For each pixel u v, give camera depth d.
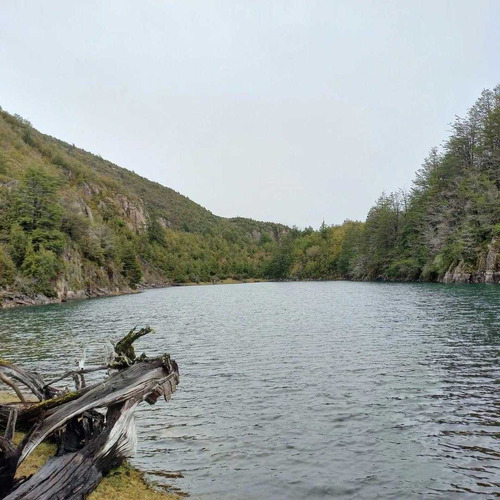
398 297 57.03
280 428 12.15
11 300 68.81
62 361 22.27
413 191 120.44
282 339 27.31
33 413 9.20
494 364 18.27
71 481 7.88
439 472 9.35
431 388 15.27
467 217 86.56
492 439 10.88
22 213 85.12
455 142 105.31
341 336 27.27
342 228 193.12
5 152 148.50
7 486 7.52
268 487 8.96
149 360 9.80
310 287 112.94
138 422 13.00
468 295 52.88
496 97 103.62
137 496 8.51
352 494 8.59
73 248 98.12
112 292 110.69
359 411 13.24
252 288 130.38
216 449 10.89
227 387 16.58
